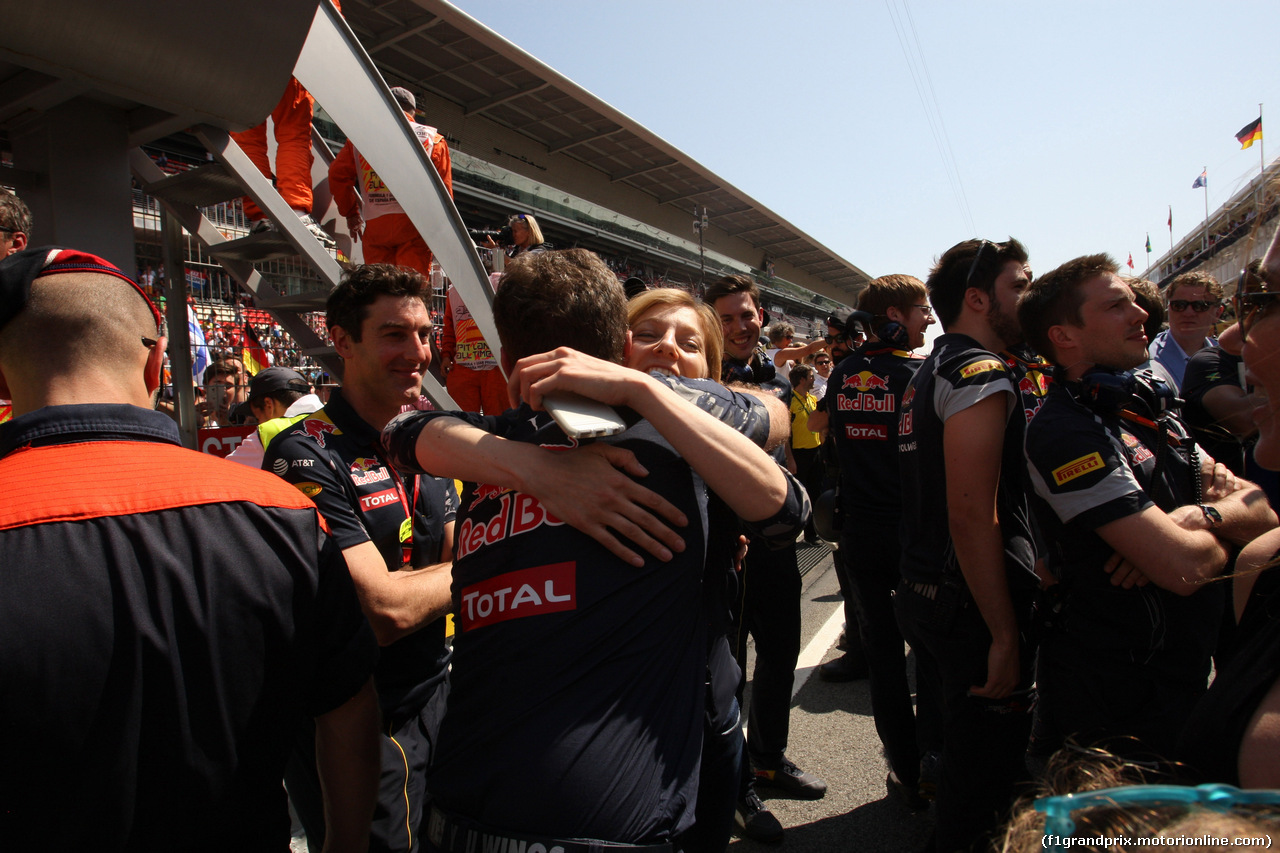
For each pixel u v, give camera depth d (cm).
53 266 101
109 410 96
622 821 94
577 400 102
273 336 583
